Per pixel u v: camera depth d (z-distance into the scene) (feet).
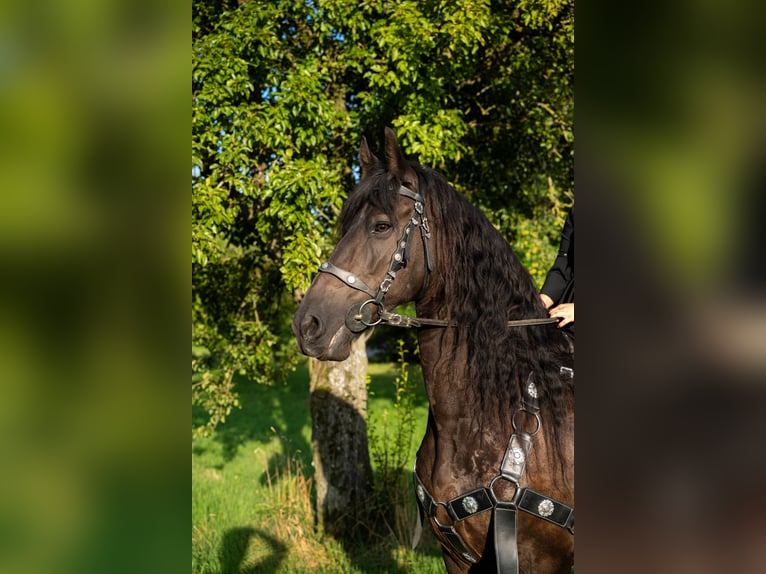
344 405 12.30
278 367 14.64
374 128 11.67
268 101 10.32
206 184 9.59
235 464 17.51
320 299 5.11
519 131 13.03
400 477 12.70
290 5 10.55
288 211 9.58
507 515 4.96
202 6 11.38
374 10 10.90
